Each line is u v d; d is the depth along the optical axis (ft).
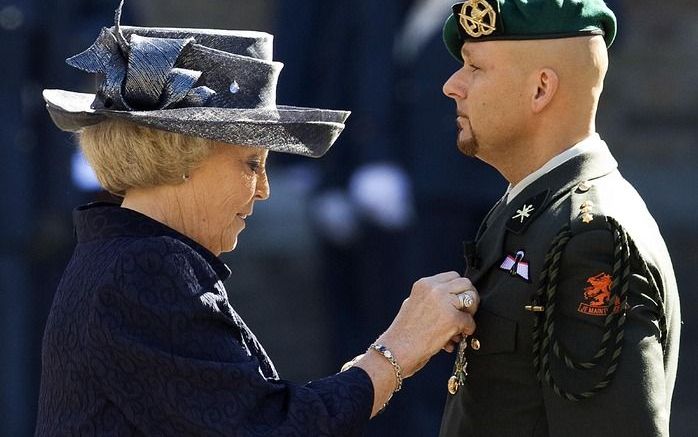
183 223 32.19
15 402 69.21
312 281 99.35
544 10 31.07
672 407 88.33
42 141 69.00
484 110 31.65
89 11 71.10
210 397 30.19
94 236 31.83
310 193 76.59
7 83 67.92
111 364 30.17
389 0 70.79
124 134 31.58
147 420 30.07
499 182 68.28
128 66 31.14
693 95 112.37
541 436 31.22
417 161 69.72
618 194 31.30
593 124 32.04
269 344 95.14
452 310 31.91
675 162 111.96
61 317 31.17
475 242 32.96
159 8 116.37
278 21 74.74
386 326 72.43
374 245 71.51
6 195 67.97
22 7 67.67
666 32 112.37
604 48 31.60
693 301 98.17
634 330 30.12
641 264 30.22
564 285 30.40
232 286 98.73
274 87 32.63
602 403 29.94
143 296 30.30
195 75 31.35
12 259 68.28
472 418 32.07
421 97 69.51
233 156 32.22
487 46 31.50
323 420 30.73
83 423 30.40
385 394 32.04
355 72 71.61
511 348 31.12
